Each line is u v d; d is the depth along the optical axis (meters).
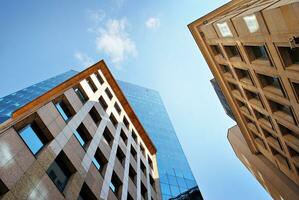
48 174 17.02
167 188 46.00
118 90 44.66
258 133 39.88
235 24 27.52
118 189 26.62
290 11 19.06
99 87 37.97
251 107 35.78
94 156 24.88
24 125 17.62
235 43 30.33
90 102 30.80
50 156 17.62
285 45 21.80
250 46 28.19
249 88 32.75
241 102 40.06
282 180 40.38
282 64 23.31
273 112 29.92
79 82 31.41
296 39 19.67
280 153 36.25
